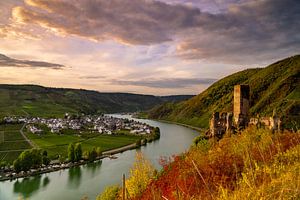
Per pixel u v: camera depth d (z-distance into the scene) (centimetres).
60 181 8769
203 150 2683
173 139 15900
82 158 11588
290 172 1071
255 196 934
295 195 865
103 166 10581
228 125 3014
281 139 2008
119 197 3091
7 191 8006
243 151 1678
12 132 19125
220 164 1669
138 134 19775
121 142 16150
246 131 2438
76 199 7044
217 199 1012
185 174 1731
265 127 2630
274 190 919
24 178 9269
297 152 1456
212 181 1457
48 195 7494
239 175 1458
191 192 1277
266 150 1747
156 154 11112
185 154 2800
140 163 3506
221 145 2384
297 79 18725
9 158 12488
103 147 14538
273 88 19438
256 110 17462
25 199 7294
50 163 11056
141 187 3084
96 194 7306
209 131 3350
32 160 9988
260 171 1204
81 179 8881
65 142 16138
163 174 2580
